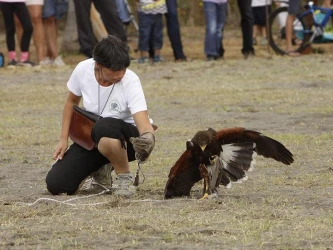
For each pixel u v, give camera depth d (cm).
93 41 2986
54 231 1012
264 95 2392
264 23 3609
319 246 928
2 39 4316
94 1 2961
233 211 1102
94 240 967
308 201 1161
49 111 2216
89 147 1235
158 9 3052
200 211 1104
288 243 940
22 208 1148
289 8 3197
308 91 2448
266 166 1452
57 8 3103
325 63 2997
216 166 1141
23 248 940
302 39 3294
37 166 1526
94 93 1223
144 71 2902
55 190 1252
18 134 1873
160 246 937
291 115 2058
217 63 3030
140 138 1145
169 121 2012
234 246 932
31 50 3731
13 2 3006
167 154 1590
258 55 3269
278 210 1105
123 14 3400
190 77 2758
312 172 1398
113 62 1156
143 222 1045
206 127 1911
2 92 2550
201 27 4747
